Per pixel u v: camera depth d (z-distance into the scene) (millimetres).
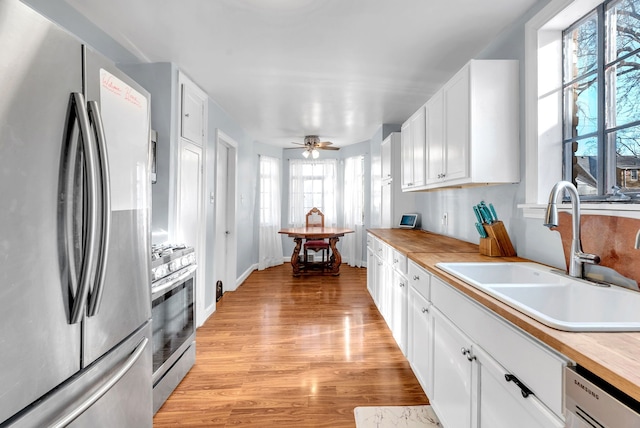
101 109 1034
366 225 5848
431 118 2607
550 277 1459
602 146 1512
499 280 1725
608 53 1502
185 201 2879
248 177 5320
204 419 1796
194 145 3062
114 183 1104
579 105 1690
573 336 793
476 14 1942
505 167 1927
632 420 582
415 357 2049
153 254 1984
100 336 1021
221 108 3854
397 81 2998
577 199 1337
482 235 2070
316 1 1825
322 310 3633
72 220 897
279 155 6457
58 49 860
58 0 1812
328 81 3004
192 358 2369
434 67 2697
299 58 2543
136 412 1249
